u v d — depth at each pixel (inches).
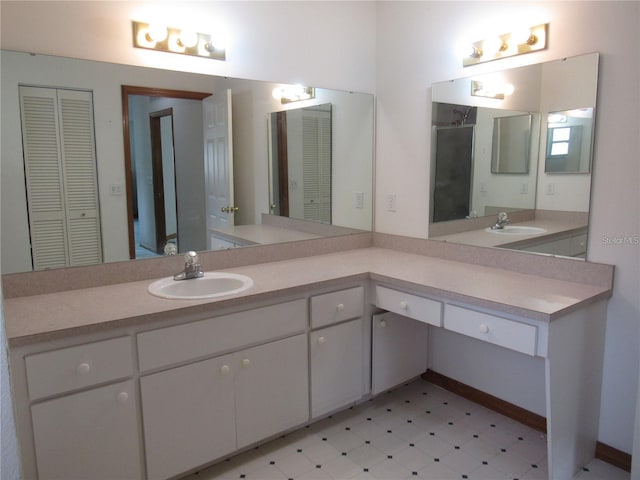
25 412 59.9
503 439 91.4
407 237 115.0
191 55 91.9
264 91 102.1
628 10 73.6
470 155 98.9
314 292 87.4
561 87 82.6
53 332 60.4
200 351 73.9
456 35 99.6
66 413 62.7
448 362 110.7
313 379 89.2
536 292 77.5
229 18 95.7
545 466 83.0
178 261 92.7
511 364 97.7
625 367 79.0
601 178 78.8
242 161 100.5
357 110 117.3
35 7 75.8
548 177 85.8
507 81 90.8
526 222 90.1
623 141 75.7
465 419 98.6
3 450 17.2
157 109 88.7
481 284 83.4
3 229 75.2
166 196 90.8
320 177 112.1
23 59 75.2
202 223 95.7
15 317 65.7
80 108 80.8
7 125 74.7
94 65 81.5
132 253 87.5
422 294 85.6
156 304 72.0
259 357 80.8
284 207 107.2
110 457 67.1
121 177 85.6
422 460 84.7
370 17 117.2
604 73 77.0
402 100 113.1
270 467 82.6
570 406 75.4
